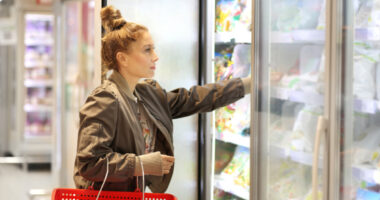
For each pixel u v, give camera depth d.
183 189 2.97
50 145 6.95
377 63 1.68
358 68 1.67
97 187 2.09
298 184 1.91
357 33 1.66
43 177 6.38
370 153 1.69
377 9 1.68
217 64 2.87
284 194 1.99
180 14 2.91
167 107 2.36
